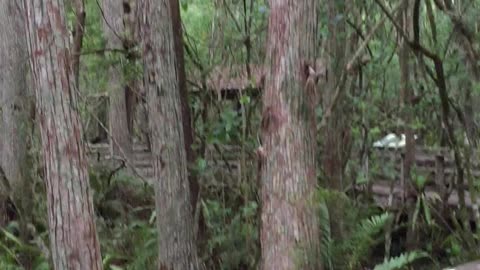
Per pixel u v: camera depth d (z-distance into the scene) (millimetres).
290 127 5516
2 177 10016
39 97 5125
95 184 11203
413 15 8633
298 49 5512
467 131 9312
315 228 5609
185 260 7332
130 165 11555
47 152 5137
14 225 9570
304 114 5551
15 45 10773
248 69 9734
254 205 8602
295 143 5516
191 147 8641
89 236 5207
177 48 8414
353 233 8414
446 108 8828
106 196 11273
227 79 10523
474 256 8781
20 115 10727
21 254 8867
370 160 11734
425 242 10086
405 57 9812
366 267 8773
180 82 8492
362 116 11047
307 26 5547
